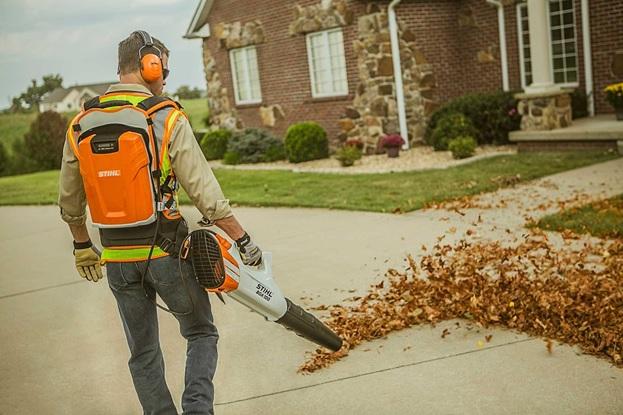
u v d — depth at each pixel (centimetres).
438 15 1512
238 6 1789
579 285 483
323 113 1592
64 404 421
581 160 1093
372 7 1429
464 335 453
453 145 1291
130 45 312
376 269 628
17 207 1362
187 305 312
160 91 325
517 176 994
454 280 526
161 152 296
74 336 545
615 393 359
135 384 328
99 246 839
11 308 641
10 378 470
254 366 443
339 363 432
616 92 1227
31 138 2406
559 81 1444
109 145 292
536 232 669
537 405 355
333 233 792
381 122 1462
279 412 379
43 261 829
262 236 820
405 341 454
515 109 1360
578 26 1386
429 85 1512
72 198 319
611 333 410
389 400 377
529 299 472
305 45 1605
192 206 1115
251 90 1838
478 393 374
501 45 1488
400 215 848
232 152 1675
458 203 876
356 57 1475
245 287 308
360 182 1140
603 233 654
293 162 1543
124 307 318
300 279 621
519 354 416
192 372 312
